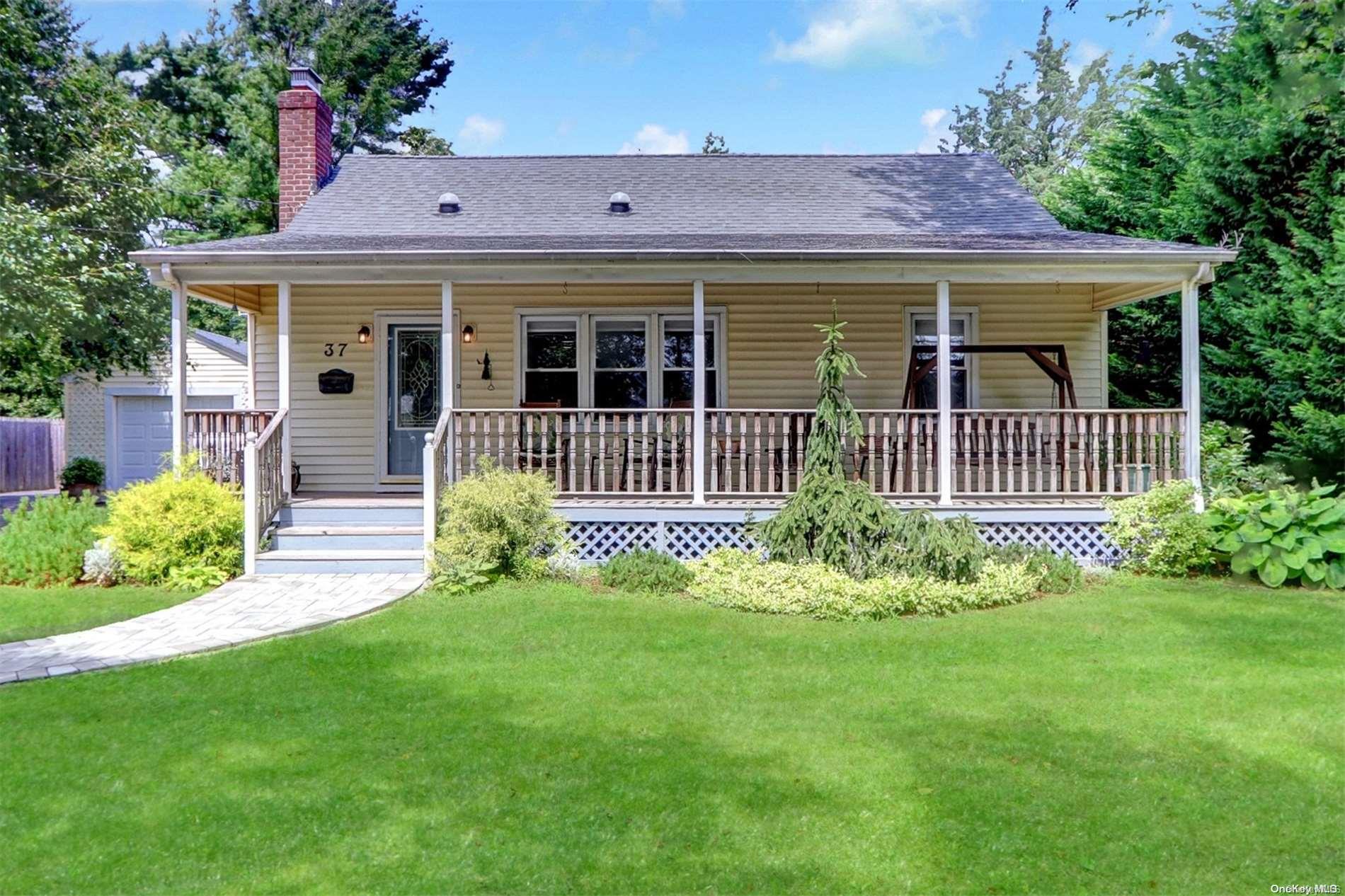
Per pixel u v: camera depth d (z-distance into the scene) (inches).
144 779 159.2
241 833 139.1
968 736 180.1
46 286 548.4
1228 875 128.3
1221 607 292.5
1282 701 201.6
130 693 206.4
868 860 132.2
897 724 187.0
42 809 147.5
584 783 157.5
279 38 1089.4
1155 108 589.3
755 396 458.6
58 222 598.5
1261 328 488.1
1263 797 153.0
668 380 461.1
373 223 473.4
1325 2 408.8
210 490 339.6
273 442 368.2
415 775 160.7
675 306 457.7
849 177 530.0
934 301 458.6
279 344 379.6
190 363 708.7
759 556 335.6
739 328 458.9
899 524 309.9
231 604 293.6
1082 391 459.2
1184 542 336.8
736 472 441.4
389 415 462.9
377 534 362.6
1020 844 137.1
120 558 330.0
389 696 205.2
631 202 499.2
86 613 285.0
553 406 447.8
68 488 711.1
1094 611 288.2
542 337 462.0
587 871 128.6
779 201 500.1
